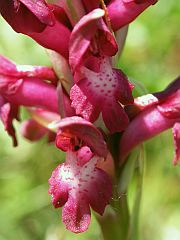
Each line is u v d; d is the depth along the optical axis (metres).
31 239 0.13
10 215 0.13
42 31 0.08
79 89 0.07
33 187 0.13
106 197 0.08
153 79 0.13
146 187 0.13
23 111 0.13
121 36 0.08
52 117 0.09
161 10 0.13
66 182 0.08
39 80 0.09
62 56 0.08
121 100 0.07
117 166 0.08
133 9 0.08
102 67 0.08
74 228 0.08
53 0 0.08
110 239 0.09
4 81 0.09
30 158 0.13
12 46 0.13
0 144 0.14
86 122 0.07
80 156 0.08
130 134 0.08
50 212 0.13
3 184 0.13
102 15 0.07
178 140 0.08
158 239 0.12
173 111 0.08
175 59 0.13
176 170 0.13
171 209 0.13
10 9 0.07
